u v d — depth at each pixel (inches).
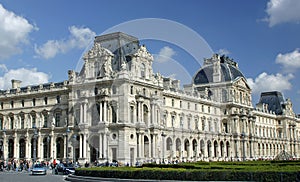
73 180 2568.9
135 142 4781.0
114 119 4771.2
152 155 4891.7
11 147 5856.3
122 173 2214.6
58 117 5511.8
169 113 5792.3
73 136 5078.7
